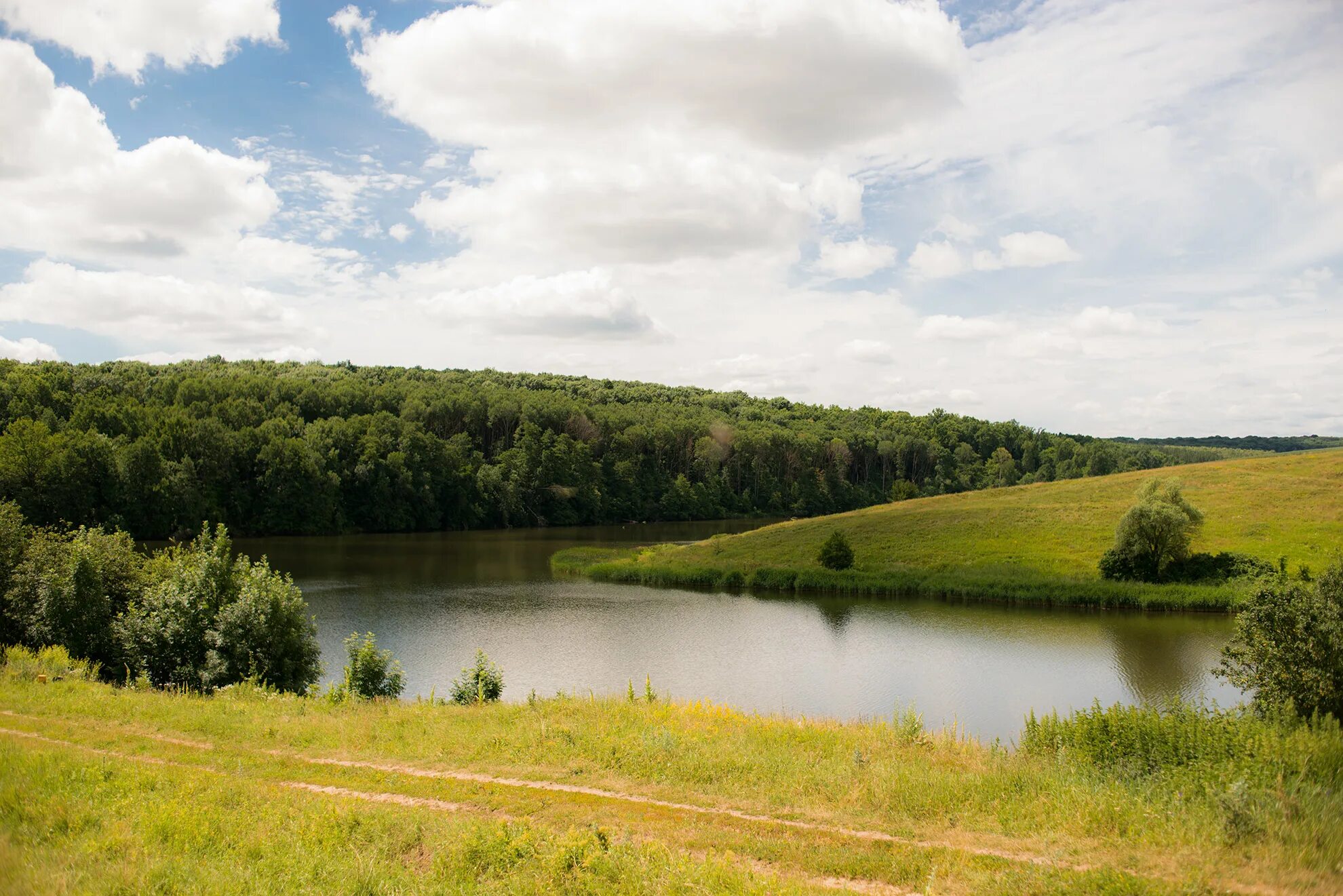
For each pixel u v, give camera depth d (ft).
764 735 52.19
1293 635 56.80
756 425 540.93
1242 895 24.08
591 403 588.50
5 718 51.78
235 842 30.45
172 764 43.09
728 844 30.81
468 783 39.52
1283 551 176.86
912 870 27.96
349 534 326.44
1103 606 163.22
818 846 30.48
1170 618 151.84
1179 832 29.37
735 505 467.52
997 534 221.25
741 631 142.92
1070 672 114.42
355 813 32.96
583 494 414.00
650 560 232.53
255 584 84.58
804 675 113.39
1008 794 36.73
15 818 31.86
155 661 81.76
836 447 507.30
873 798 36.40
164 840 30.50
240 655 79.92
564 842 28.60
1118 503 238.68
